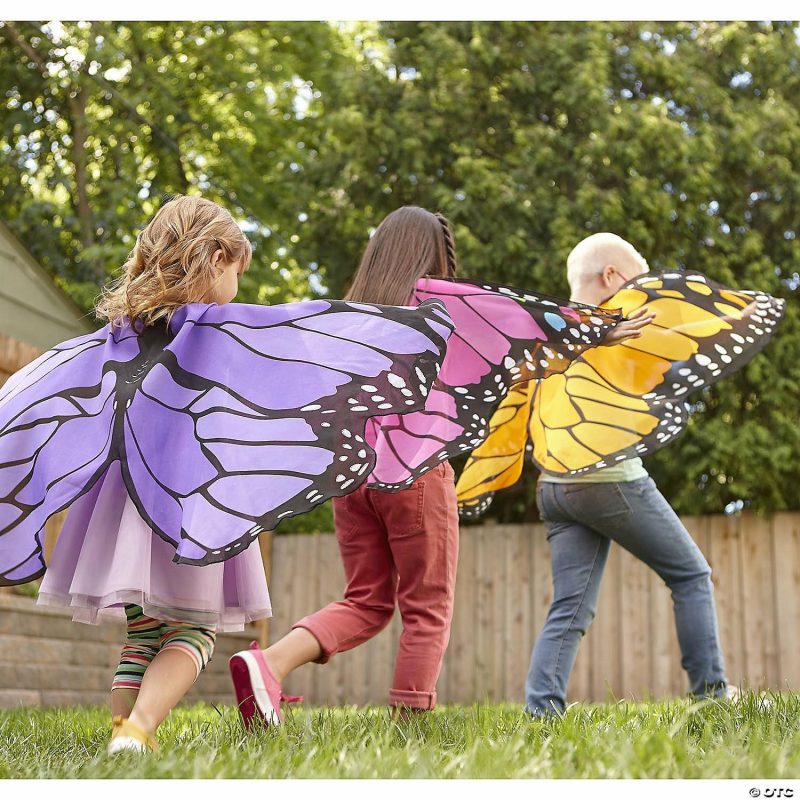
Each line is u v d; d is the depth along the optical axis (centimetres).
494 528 798
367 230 891
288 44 1120
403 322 212
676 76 857
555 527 316
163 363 203
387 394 200
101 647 605
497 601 787
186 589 203
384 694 799
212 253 228
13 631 517
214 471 189
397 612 807
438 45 882
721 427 760
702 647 298
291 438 192
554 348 268
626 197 818
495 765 158
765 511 739
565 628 305
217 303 232
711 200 846
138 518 198
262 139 1112
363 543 261
